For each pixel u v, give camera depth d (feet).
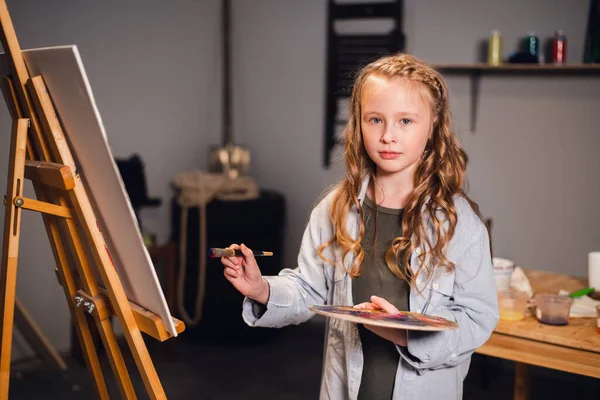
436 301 4.66
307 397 10.56
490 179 12.45
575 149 11.83
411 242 4.75
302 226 14.48
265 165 14.83
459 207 4.76
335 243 5.07
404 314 4.21
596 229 11.82
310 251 5.24
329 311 4.07
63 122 4.34
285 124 14.49
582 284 8.36
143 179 12.67
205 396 10.48
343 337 4.98
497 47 11.67
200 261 12.61
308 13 14.03
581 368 6.12
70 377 11.18
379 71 4.61
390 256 4.80
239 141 15.08
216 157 13.64
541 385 11.30
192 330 12.86
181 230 12.87
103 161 4.05
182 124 14.10
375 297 4.29
